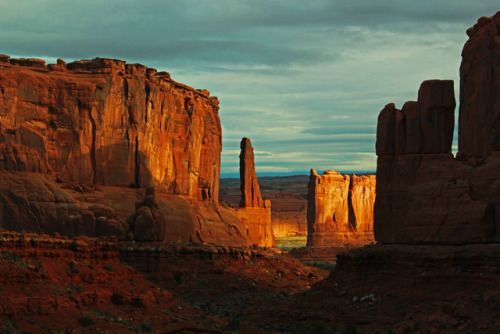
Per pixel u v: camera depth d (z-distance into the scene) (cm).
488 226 6231
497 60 6462
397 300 6091
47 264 5444
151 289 6119
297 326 6134
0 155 7725
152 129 8869
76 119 8294
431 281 6103
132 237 7894
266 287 8300
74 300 5112
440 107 6675
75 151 8256
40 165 7912
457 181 6450
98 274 5731
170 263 7919
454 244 6338
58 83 8281
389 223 6719
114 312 5397
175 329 5416
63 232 7600
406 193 6656
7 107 7894
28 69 8262
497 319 5188
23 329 4556
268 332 5934
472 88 6712
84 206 7844
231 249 8862
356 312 6141
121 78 8638
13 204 7538
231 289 8006
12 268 5009
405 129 6744
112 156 8469
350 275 6625
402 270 6344
